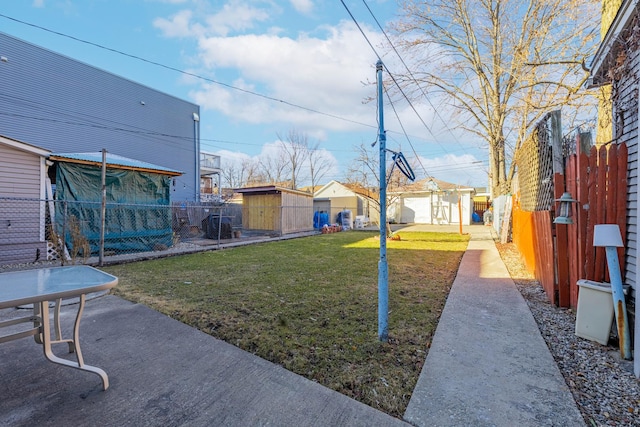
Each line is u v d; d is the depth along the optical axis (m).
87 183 7.16
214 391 1.92
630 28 3.09
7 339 1.82
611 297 2.47
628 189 2.61
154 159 15.98
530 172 5.78
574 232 3.20
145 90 15.56
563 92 8.66
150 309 3.40
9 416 1.68
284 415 1.70
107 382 1.95
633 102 2.95
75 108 12.99
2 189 5.97
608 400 1.80
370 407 1.76
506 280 4.70
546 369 2.13
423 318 3.11
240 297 3.83
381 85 2.71
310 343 2.56
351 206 21.72
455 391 1.89
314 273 5.25
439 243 9.78
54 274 2.20
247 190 13.71
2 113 11.12
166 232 8.65
